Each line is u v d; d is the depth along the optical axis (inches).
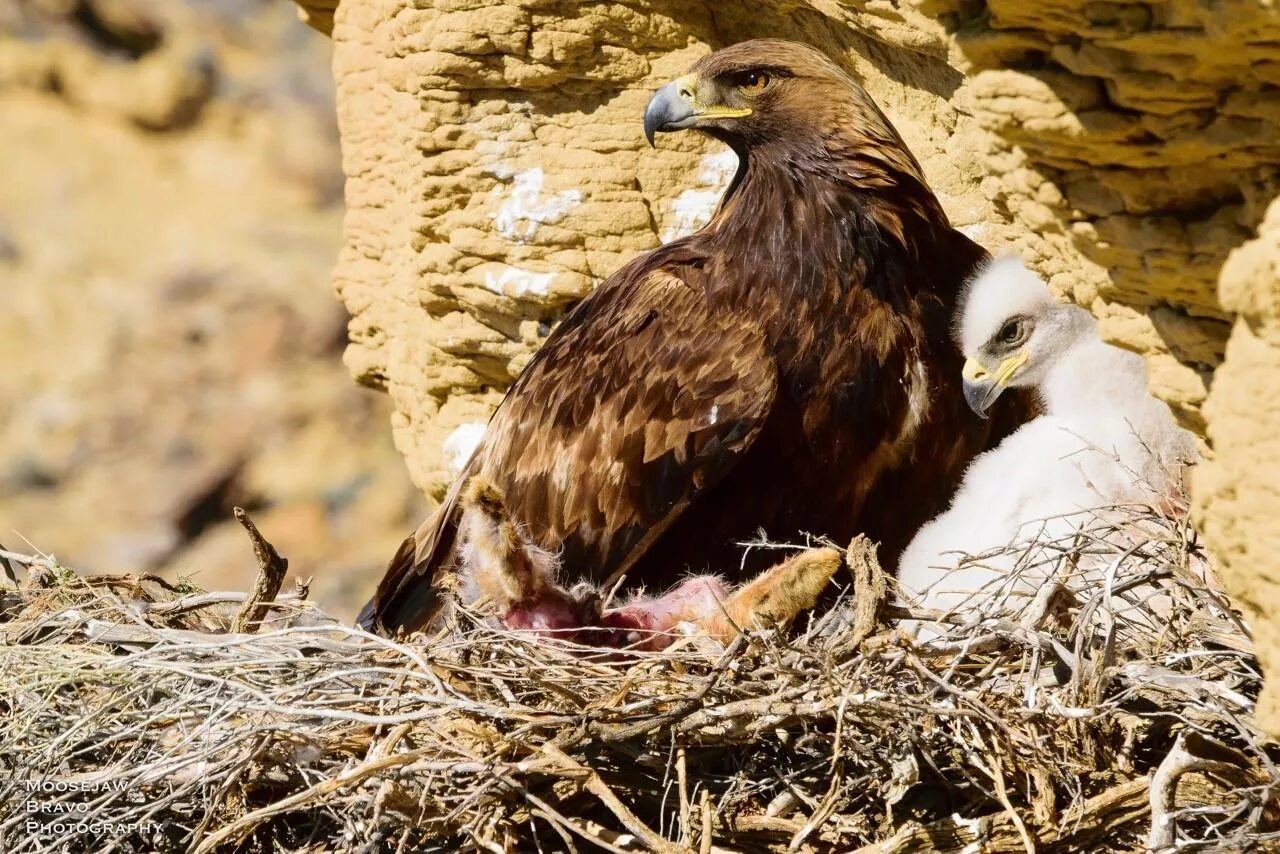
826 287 454.3
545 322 571.2
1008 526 422.0
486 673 364.8
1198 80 289.6
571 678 370.3
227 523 1649.9
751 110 466.6
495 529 407.5
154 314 1909.4
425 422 623.8
